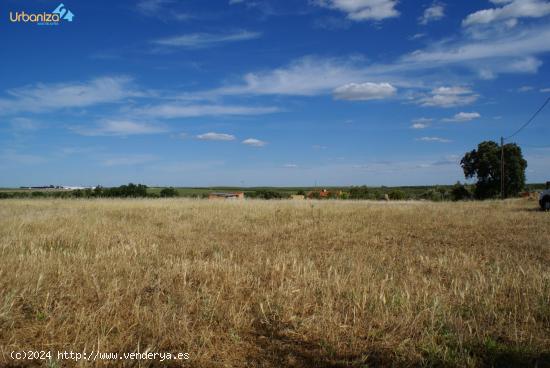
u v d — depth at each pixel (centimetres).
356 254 966
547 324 518
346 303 584
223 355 442
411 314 533
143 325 491
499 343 469
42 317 513
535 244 1117
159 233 1268
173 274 705
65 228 1248
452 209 2189
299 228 1443
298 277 703
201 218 1684
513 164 5712
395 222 1633
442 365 422
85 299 577
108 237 1128
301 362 429
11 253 862
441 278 749
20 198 2845
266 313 552
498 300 608
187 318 523
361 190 5031
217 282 678
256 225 1501
